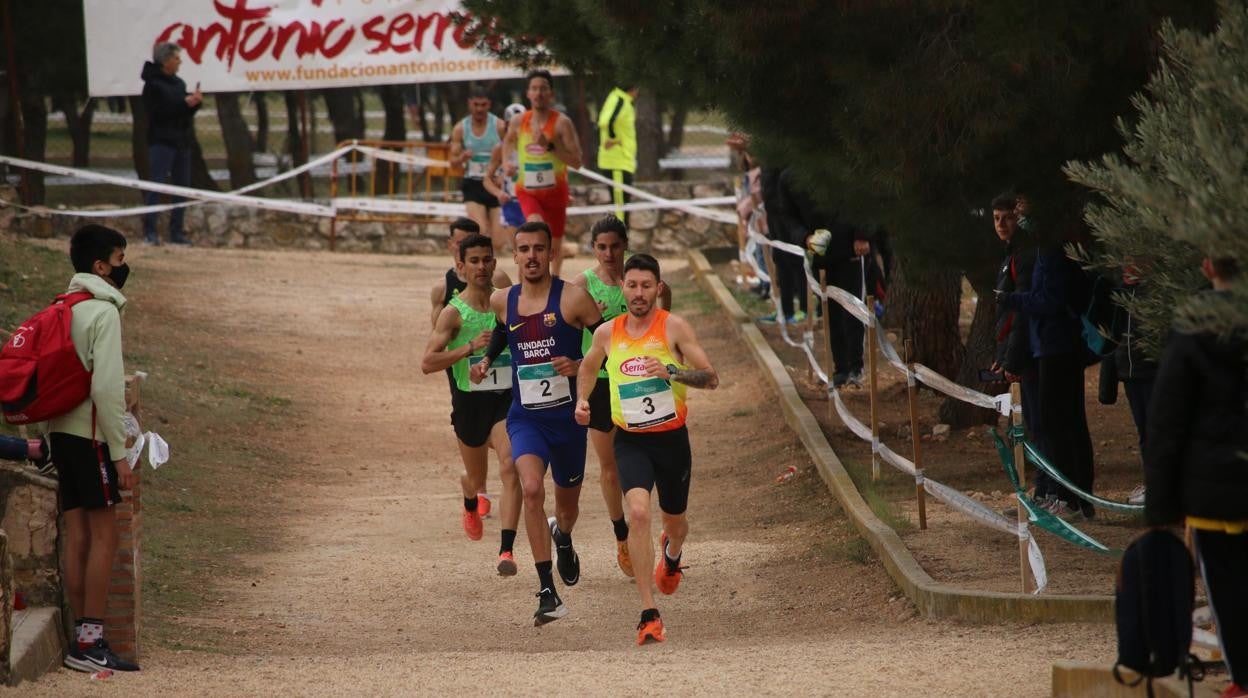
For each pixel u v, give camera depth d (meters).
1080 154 22.25
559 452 21.44
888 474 29.81
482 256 23.69
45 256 47.69
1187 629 12.38
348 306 51.09
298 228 63.75
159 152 58.44
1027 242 23.91
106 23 59.78
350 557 26.36
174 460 32.09
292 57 61.12
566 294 21.08
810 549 25.58
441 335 23.73
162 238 62.38
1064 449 24.27
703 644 19.98
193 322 46.00
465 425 24.44
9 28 58.69
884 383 38.75
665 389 19.89
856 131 23.03
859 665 16.62
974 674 15.78
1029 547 19.98
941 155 22.30
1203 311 11.48
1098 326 23.41
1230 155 12.53
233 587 24.17
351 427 37.72
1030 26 20.38
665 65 25.62
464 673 17.16
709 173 69.81
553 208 39.31
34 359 17.39
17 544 18.36
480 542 27.59
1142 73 21.48
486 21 32.88
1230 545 12.14
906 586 21.48
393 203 62.94
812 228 37.34
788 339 43.81
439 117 81.81
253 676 17.25
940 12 22.03
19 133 59.12
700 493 31.20
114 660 17.84
